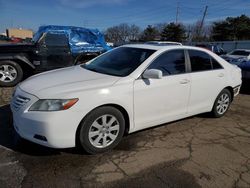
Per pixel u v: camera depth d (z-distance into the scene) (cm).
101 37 1007
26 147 377
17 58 766
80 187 296
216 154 393
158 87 414
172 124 502
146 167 344
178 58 459
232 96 572
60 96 333
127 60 435
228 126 512
